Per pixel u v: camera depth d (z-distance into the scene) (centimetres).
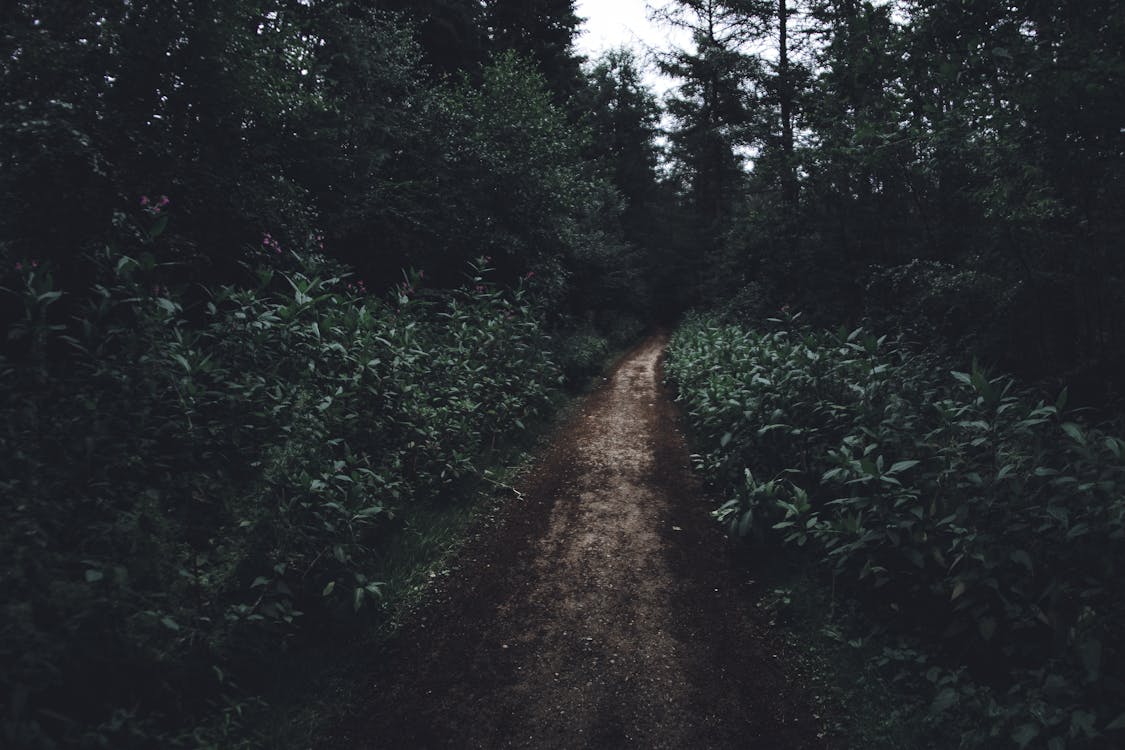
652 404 1047
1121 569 236
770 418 497
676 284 2997
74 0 425
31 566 210
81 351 324
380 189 828
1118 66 343
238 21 497
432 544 434
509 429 710
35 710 197
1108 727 195
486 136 1023
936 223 867
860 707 271
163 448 332
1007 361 632
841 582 364
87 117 405
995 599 276
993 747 228
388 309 653
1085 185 454
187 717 242
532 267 1119
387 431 479
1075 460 286
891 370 491
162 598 251
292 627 312
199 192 498
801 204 1169
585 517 519
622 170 2877
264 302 491
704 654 323
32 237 370
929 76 484
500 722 271
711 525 499
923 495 328
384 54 862
